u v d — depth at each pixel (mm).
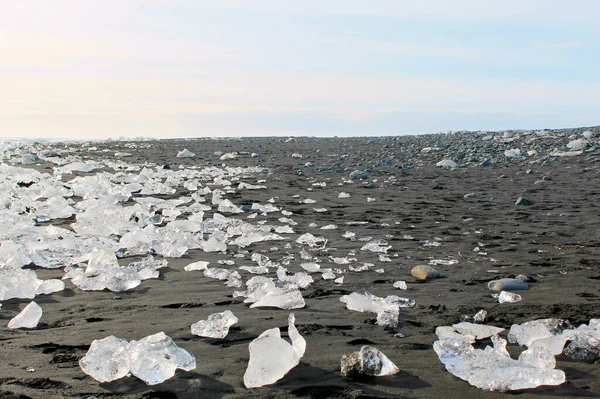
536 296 4008
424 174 12594
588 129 21734
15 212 7000
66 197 8555
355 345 3008
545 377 2510
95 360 2592
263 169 13430
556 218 7355
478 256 5363
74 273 4520
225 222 6891
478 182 11195
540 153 15656
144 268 4625
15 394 2350
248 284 4148
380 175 12406
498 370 2553
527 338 3043
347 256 5352
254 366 2533
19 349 2910
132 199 8570
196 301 3850
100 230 6109
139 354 2621
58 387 2443
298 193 9680
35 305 3424
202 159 16141
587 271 4730
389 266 4965
